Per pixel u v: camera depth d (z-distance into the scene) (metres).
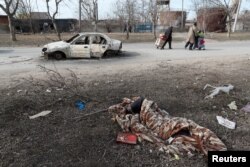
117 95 7.24
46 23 54.66
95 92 7.45
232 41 31.34
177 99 6.96
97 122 5.67
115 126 5.48
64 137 5.07
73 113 6.12
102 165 4.22
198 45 20.06
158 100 6.85
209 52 18.33
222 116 6.09
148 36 38.19
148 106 5.44
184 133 4.79
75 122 5.68
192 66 11.38
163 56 16.06
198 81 8.69
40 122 5.68
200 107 6.53
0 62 14.20
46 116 5.96
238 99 7.10
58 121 5.73
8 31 55.16
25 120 5.79
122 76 9.41
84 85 8.16
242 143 4.93
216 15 50.97
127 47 22.86
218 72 10.09
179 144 4.58
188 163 4.27
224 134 5.24
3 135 5.14
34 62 14.14
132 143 4.79
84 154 4.52
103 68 11.36
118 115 5.65
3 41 27.88
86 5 36.44
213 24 51.81
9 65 13.12
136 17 44.12
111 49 15.70
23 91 7.58
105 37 15.72
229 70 10.46
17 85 8.26
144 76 9.39
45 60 14.84
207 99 7.07
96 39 15.59
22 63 13.80
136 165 4.24
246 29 60.12
